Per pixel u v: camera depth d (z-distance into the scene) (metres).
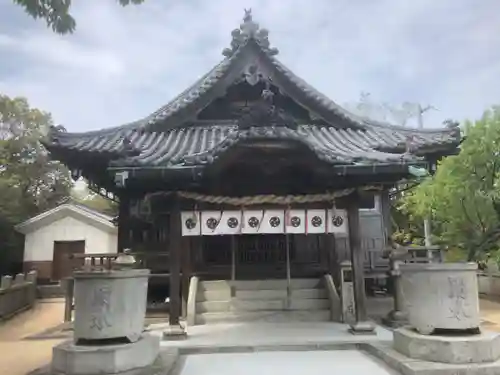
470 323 6.16
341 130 12.31
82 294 6.07
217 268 12.19
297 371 6.39
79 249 24.73
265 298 10.86
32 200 29.23
